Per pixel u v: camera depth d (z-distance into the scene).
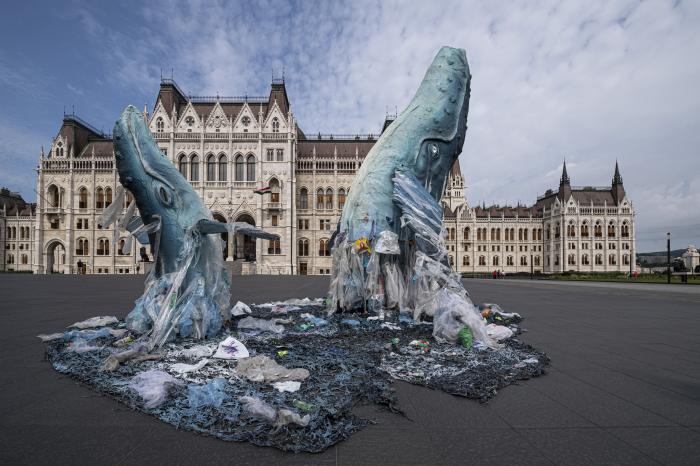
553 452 3.46
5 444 3.53
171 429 3.87
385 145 11.32
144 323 8.01
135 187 8.23
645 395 4.90
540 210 92.25
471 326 7.52
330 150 73.94
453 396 4.83
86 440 3.62
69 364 5.90
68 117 68.56
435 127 11.34
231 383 5.04
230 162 62.03
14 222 86.25
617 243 85.31
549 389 5.11
